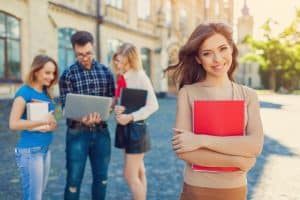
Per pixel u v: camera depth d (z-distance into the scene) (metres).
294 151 7.82
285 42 43.97
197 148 1.72
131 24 23.33
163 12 27.30
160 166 6.28
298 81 45.50
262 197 4.70
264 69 45.78
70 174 3.37
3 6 12.95
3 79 13.07
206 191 1.79
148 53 26.70
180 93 1.92
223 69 1.84
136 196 3.64
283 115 15.88
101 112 3.19
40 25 14.69
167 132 10.34
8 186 5.00
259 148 1.76
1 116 11.46
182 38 31.73
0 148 7.42
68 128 3.42
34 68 3.13
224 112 1.76
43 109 3.08
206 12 39.78
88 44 3.40
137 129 3.54
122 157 6.90
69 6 16.58
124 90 3.54
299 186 5.19
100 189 3.51
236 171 1.80
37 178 3.08
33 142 3.07
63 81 3.50
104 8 19.97
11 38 13.52
